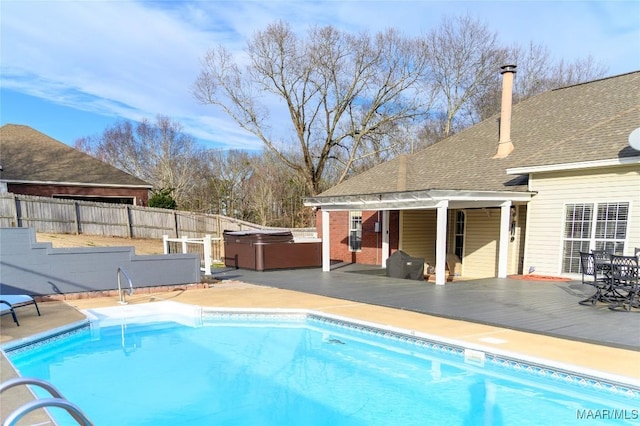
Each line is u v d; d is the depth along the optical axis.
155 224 20.50
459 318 6.70
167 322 8.06
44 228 17.75
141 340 7.00
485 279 10.88
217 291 9.99
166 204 24.17
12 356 5.75
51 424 3.20
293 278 12.05
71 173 21.80
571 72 28.33
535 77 28.91
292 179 35.25
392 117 29.94
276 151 30.33
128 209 19.83
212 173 40.22
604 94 13.78
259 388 4.96
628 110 11.44
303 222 32.47
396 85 29.31
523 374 4.82
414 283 10.70
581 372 4.38
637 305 7.23
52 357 6.23
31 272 8.81
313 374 5.38
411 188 14.34
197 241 12.82
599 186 9.84
